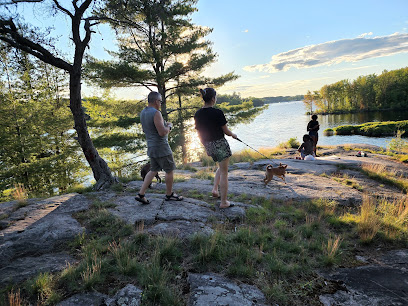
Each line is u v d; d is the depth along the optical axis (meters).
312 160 8.80
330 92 116.69
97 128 15.48
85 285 2.20
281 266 2.57
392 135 38.22
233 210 3.97
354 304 2.15
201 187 5.37
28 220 3.51
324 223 3.84
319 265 2.72
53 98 13.95
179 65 13.99
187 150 18.23
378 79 108.94
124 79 13.59
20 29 4.33
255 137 49.44
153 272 2.35
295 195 4.97
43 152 13.96
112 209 3.90
